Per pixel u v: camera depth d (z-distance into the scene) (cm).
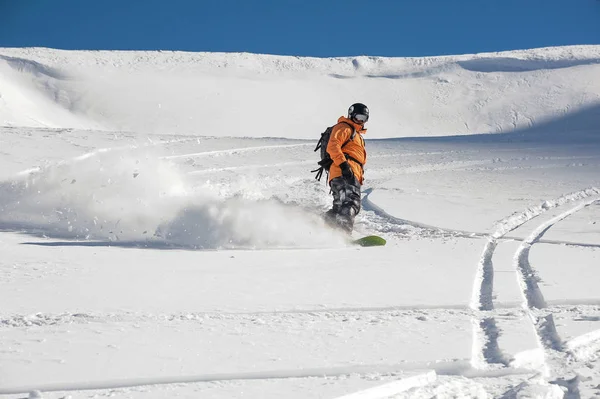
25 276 606
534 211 1277
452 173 2006
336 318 458
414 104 12519
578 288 568
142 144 2284
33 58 12325
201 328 423
